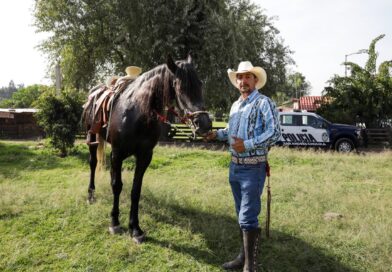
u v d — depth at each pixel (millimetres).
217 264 3486
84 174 7070
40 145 11344
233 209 4984
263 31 18359
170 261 3475
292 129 13805
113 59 20078
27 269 3285
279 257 3668
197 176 7184
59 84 14508
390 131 17484
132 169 7625
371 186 6672
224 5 16609
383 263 3500
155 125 3809
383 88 17766
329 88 18641
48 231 4059
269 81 18609
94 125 4645
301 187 6305
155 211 4652
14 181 6586
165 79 3469
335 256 3678
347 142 13594
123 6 15844
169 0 15945
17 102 51531
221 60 15680
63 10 18391
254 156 3041
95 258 3494
